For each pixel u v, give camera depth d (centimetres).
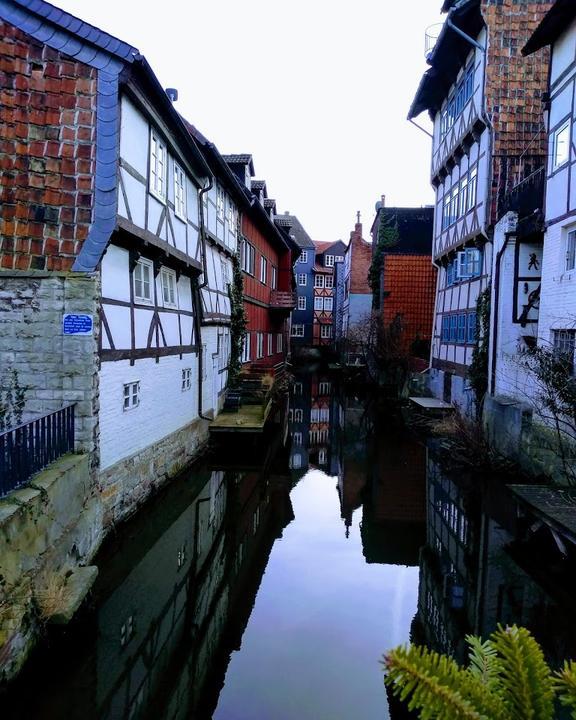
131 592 670
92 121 719
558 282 1041
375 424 1989
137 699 489
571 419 918
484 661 142
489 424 1295
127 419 829
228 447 1427
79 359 693
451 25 1447
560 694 137
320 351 5412
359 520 1017
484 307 1409
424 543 903
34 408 692
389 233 2766
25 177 707
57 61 718
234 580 754
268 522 1008
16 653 442
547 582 731
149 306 934
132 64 725
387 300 2569
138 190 825
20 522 461
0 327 691
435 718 121
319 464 1444
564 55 1064
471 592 718
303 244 5488
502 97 1430
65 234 705
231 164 1939
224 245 1566
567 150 1031
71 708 471
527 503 790
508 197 1371
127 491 826
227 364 1678
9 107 710
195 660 554
